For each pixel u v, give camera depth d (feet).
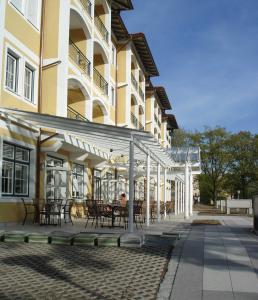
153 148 54.90
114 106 100.42
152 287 21.77
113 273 24.64
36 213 50.96
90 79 73.97
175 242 37.09
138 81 121.08
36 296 19.80
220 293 20.85
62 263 27.12
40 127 54.19
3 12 46.78
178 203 101.50
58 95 57.21
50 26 58.44
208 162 204.64
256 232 46.65
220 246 35.22
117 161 86.89
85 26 71.97
